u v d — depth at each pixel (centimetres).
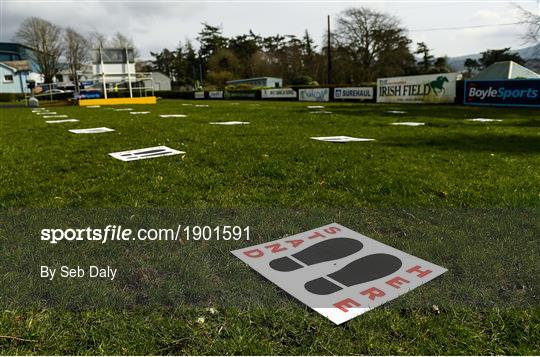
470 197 310
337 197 310
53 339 146
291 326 154
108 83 3130
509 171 406
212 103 2486
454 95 1958
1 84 4741
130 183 351
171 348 142
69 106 2278
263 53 6388
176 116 1217
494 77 2503
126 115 1295
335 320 158
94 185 345
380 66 4753
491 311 163
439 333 150
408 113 1326
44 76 6144
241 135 696
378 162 445
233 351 140
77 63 6391
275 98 3177
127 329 152
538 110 1473
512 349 142
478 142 619
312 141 618
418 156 486
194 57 7119
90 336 148
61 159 467
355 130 791
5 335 148
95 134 724
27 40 6006
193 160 457
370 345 143
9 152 516
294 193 321
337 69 4856
